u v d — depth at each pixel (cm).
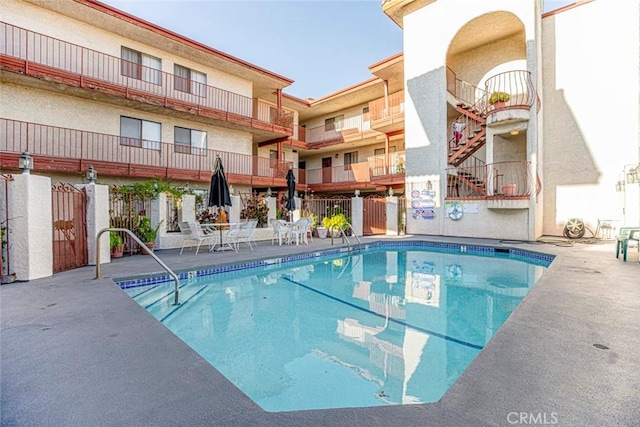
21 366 257
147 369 252
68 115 1178
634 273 595
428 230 1442
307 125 2577
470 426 178
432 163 1430
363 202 1598
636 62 1146
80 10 1136
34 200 577
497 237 1239
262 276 783
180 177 1376
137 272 644
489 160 1262
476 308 541
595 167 1220
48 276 598
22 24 1072
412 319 489
